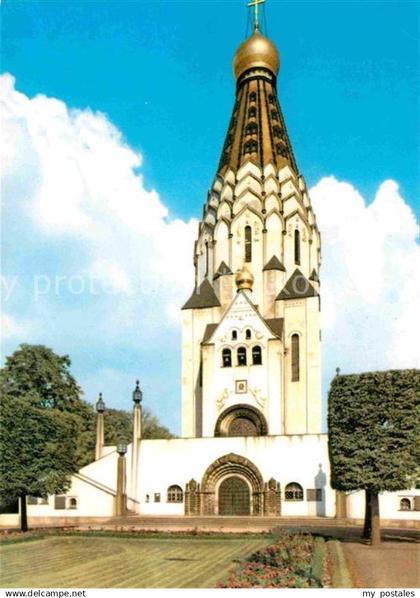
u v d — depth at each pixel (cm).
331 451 4494
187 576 2833
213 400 8288
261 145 10194
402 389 4369
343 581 2362
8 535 4884
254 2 11231
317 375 8725
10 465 5672
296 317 8988
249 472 7231
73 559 3494
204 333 9212
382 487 4222
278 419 8044
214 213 10050
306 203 10144
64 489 6431
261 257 9525
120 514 7194
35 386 8519
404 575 2769
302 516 6900
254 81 10812
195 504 7331
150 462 7625
